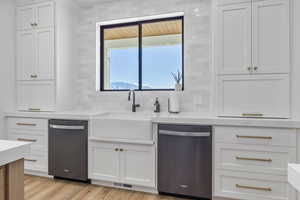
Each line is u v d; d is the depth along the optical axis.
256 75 2.06
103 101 3.15
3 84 2.87
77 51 3.25
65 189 2.41
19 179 0.83
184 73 2.76
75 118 2.54
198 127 2.10
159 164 2.23
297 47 1.93
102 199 2.17
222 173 2.05
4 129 2.89
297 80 1.93
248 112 2.09
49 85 2.86
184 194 2.15
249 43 2.07
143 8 2.93
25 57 2.97
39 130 2.74
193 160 2.11
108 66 3.27
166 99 2.85
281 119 1.94
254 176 1.96
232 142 2.02
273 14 2.00
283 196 1.89
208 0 2.64
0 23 2.83
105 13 3.12
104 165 2.44
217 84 2.19
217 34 2.18
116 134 2.36
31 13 2.92
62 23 2.91
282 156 1.89
